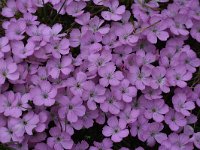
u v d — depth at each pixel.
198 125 0.36
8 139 0.31
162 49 0.36
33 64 0.34
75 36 0.36
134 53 0.36
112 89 0.34
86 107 0.33
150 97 0.34
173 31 0.37
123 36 0.36
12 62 0.34
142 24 0.37
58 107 0.33
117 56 0.35
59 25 0.36
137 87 0.34
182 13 0.38
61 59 0.34
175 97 0.34
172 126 0.34
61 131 0.32
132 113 0.33
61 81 0.34
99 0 0.37
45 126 0.32
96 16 0.37
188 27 0.38
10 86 0.34
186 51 0.37
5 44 0.34
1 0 0.38
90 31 0.35
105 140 0.33
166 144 0.33
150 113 0.34
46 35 0.36
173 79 0.35
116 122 0.33
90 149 0.33
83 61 0.35
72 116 0.32
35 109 0.33
